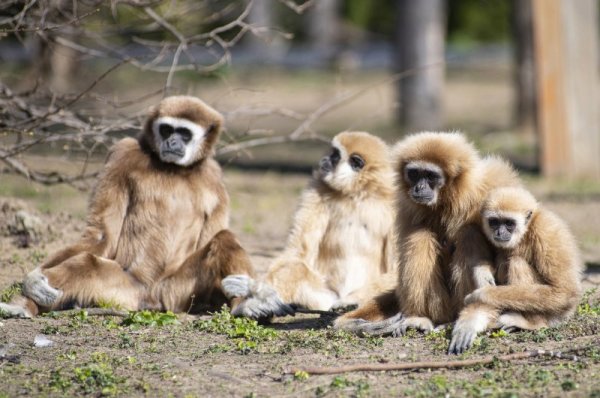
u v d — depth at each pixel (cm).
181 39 1669
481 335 1147
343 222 1488
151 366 1039
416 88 3919
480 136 3891
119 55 2039
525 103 3906
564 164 2922
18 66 2538
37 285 1255
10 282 1419
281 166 3278
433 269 1209
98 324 1236
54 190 2367
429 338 1150
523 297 1138
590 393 909
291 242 1484
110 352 1105
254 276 1333
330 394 936
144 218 1345
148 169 1352
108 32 1964
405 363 1023
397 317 1220
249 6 1730
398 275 1238
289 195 2606
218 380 992
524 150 3612
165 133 1344
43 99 1795
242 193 2527
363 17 7050
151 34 2444
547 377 954
